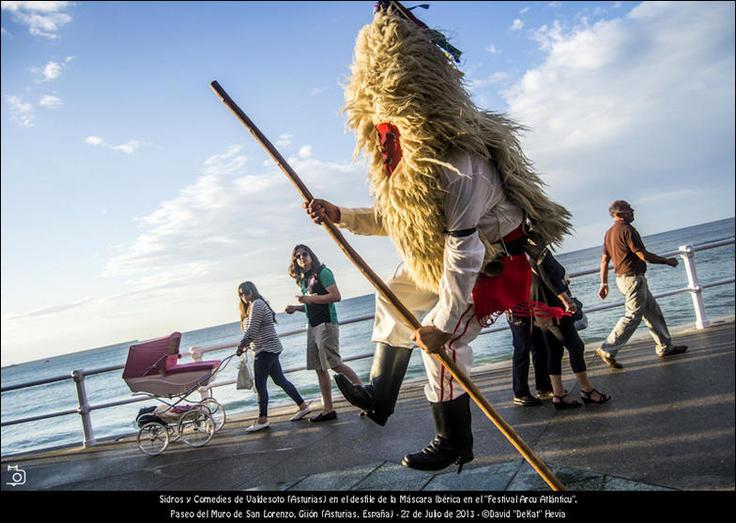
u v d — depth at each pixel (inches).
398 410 231.1
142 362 233.3
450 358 84.4
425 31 79.3
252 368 265.3
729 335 250.5
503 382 249.0
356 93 80.0
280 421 249.9
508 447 172.2
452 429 89.3
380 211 84.7
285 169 85.6
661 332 233.9
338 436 211.5
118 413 837.8
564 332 194.7
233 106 84.8
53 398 1945.1
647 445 157.6
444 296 77.5
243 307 254.8
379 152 81.7
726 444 149.8
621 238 230.4
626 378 217.0
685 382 200.5
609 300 956.0
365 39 79.6
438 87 75.9
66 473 230.4
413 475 162.6
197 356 279.1
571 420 185.8
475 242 76.5
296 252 239.5
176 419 233.6
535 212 82.2
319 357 236.5
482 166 78.2
